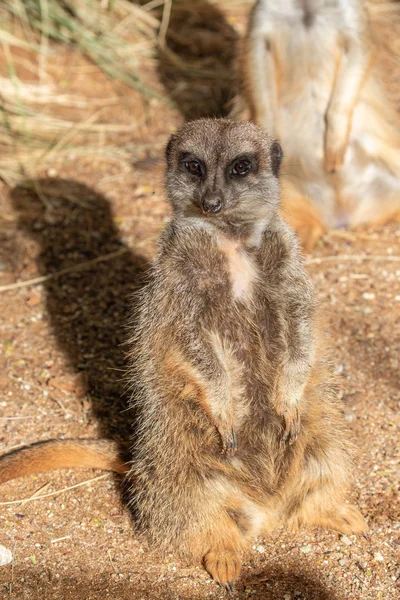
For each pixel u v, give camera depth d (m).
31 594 3.58
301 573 3.70
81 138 7.17
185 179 3.71
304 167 6.41
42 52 7.80
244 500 3.76
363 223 6.43
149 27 8.51
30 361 4.98
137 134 7.27
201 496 3.69
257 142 3.75
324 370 3.93
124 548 3.84
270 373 3.79
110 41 8.11
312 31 6.17
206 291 3.67
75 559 3.77
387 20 8.67
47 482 4.19
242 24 8.73
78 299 5.50
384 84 7.26
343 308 5.43
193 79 8.00
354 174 6.36
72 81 7.77
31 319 5.31
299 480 3.84
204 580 3.67
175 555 3.79
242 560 3.77
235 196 3.62
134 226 6.25
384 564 3.74
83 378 4.86
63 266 5.82
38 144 7.04
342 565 3.73
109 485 4.19
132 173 6.80
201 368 3.61
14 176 6.71
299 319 3.69
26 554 3.78
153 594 3.59
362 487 4.16
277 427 3.82
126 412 4.62
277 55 6.30
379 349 5.08
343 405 4.38
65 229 6.18
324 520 3.92
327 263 5.92
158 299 3.72
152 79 7.94
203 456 3.73
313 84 6.32
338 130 6.09
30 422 4.54
